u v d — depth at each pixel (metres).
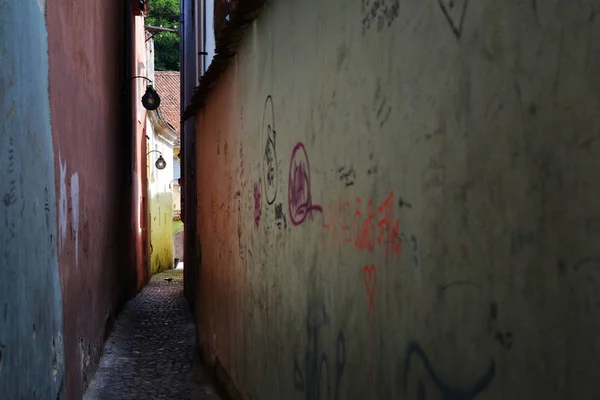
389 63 2.29
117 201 11.24
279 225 4.09
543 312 1.44
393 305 2.28
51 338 4.29
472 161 1.73
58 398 4.46
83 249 6.52
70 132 5.71
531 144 1.47
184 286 14.82
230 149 6.10
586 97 1.29
